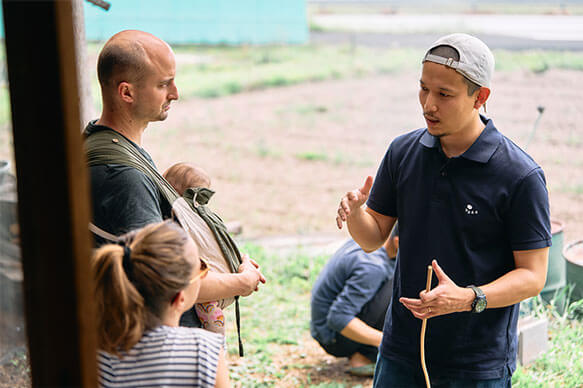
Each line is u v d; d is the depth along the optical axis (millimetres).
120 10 22234
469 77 2189
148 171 2242
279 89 18156
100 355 1779
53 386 1188
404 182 2512
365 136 13461
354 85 18281
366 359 4340
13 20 1087
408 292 2504
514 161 2297
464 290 2189
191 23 24016
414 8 36625
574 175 10336
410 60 21312
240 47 24172
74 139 1129
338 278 4312
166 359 1735
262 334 4910
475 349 2393
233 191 10195
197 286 1920
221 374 1811
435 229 2418
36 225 1149
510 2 36875
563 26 28453
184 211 2307
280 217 8922
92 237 2176
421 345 2357
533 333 4254
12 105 1122
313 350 4707
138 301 1714
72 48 1111
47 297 1165
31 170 1134
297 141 13141
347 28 29641
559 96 15695
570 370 4027
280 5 25156
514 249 2320
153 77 2254
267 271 6152
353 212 2572
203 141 13133
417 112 15242
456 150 2377
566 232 7906
